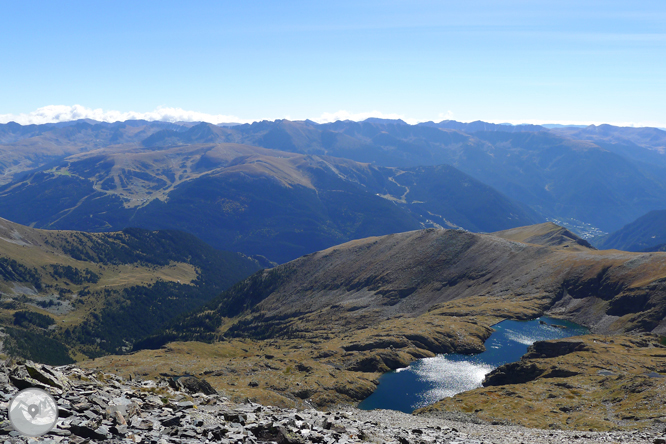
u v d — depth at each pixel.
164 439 18.16
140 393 27.62
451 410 120.88
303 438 22.73
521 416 107.06
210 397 33.59
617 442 47.94
